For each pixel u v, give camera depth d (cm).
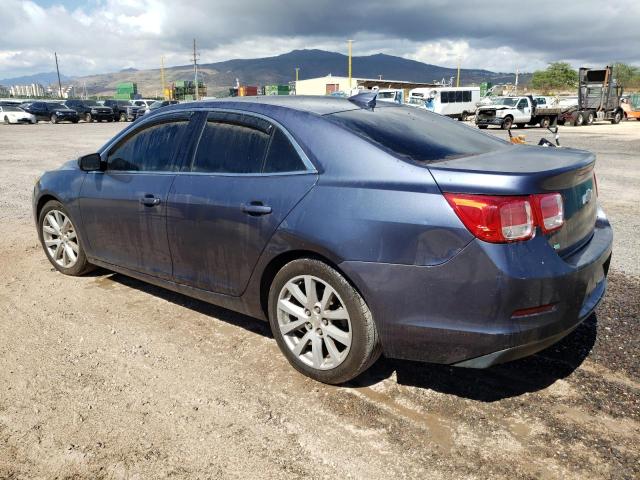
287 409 292
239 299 348
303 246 299
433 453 256
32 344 367
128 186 408
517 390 308
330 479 240
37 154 1670
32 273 514
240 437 268
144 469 246
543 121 3244
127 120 4447
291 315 322
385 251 273
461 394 305
